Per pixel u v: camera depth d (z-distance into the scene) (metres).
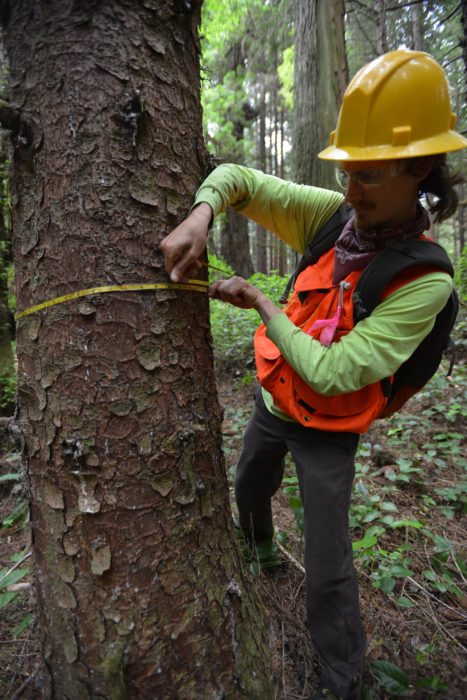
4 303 3.57
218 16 8.41
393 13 7.55
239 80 10.52
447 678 1.46
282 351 1.21
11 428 1.24
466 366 4.25
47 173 1.08
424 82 1.13
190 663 1.19
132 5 1.06
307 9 5.23
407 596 1.83
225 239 11.12
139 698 1.15
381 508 2.34
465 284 5.45
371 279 1.18
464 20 3.61
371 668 1.44
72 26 1.03
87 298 1.08
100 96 1.04
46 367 1.13
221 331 5.52
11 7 1.08
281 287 5.93
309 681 1.44
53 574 1.17
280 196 1.44
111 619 1.13
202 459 1.27
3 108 1.03
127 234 1.09
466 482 2.63
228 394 4.54
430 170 1.20
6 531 2.29
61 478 1.14
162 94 1.13
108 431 1.11
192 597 1.21
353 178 1.16
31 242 1.13
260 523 1.82
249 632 1.35
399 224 1.21
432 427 3.39
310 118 5.33
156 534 1.15
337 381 1.13
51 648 1.19
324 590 1.32
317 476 1.34
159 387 1.15
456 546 2.13
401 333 1.14
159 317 1.15
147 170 1.11
